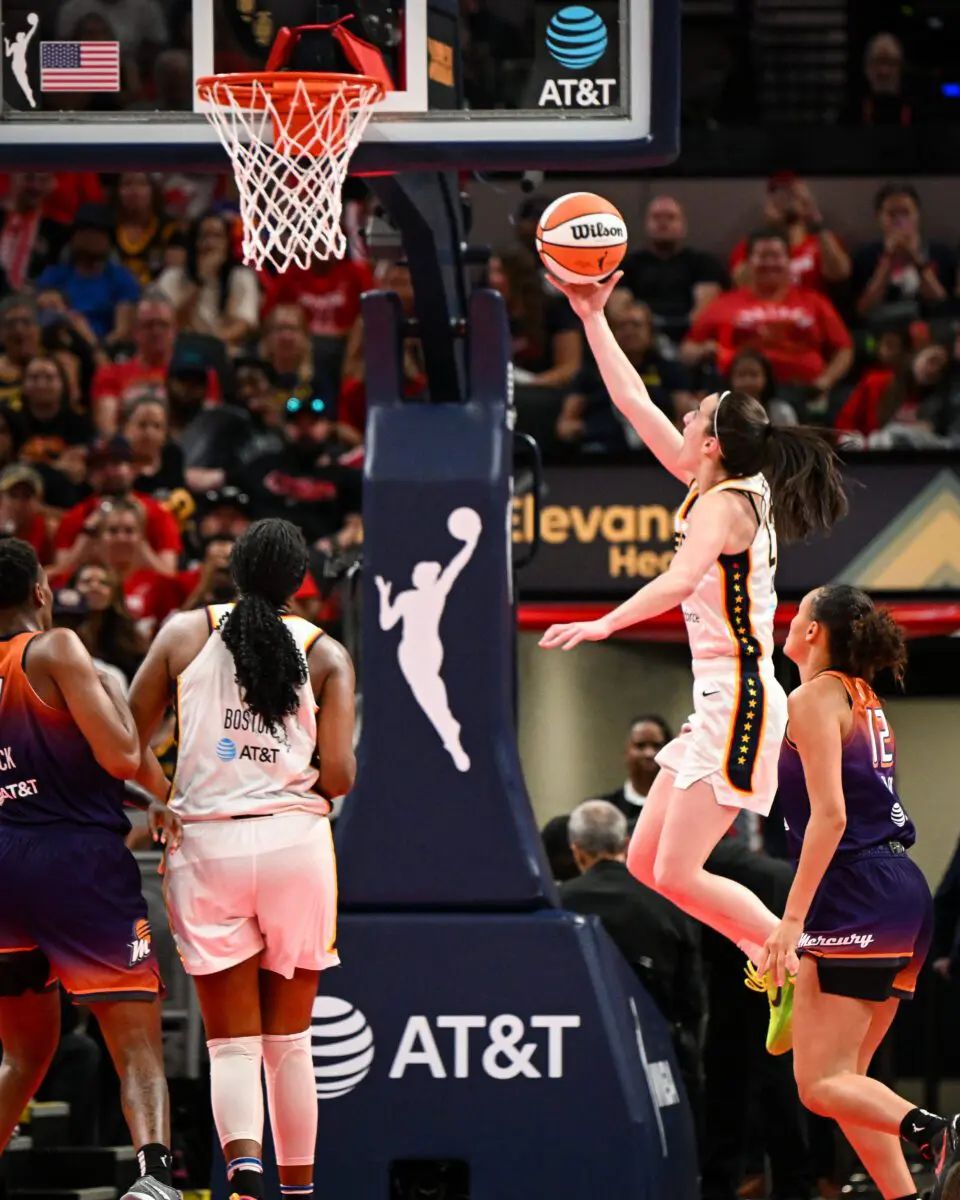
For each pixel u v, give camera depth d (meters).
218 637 8.76
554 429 19.42
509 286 20.17
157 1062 8.60
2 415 19.92
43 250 21.77
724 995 12.47
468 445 10.36
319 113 9.72
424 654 10.17
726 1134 12.48
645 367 19.69
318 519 19.19
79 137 9.91
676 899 9.34
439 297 10.44
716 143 21.88
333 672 8.83
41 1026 9.01
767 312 20.39
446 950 9.85
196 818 8.62
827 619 9.32
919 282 21.14
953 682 18.61
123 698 8.92
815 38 24.48
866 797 9.16
